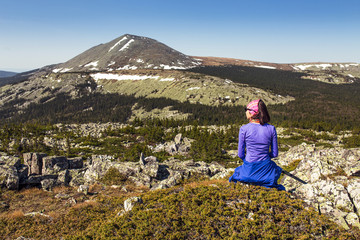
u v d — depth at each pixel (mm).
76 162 25812
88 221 12609
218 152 48844
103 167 24359
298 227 6105
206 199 7617
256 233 5980
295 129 87750
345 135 80250
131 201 9055
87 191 19391
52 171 22984
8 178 19312
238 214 6648
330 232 6027
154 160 26516
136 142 65938
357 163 10977
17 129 72250
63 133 74562
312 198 7906
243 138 6336
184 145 53969
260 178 6617
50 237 11195
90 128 88562
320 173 11055
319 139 74438
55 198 17922
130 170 23781
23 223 12547
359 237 6027
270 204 6559
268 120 6086
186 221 6961
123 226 7512
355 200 7699
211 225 6660
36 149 53812
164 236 6730
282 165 22750
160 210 7703
